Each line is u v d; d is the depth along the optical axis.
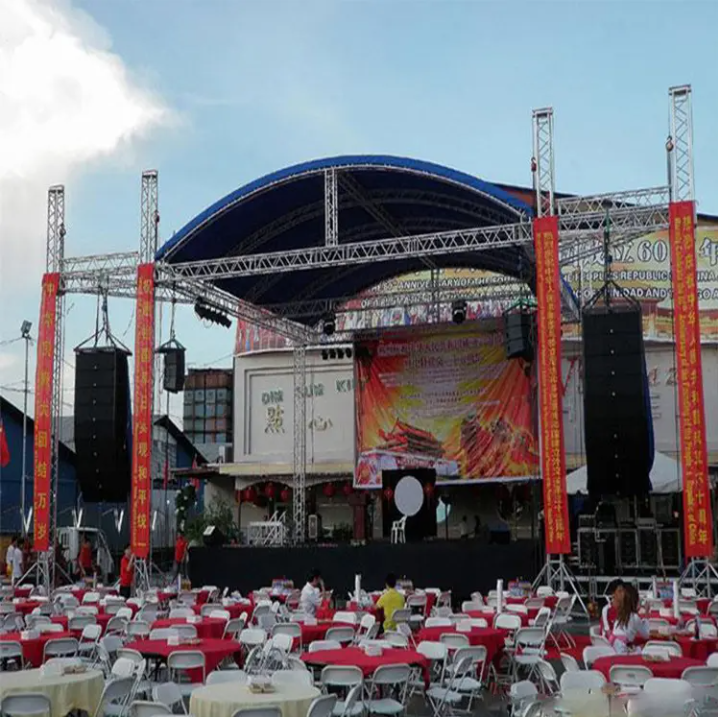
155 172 20.25
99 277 20.41
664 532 20.69
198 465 37.72
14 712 7.58
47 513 19.91
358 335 25.94
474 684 9.67
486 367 24.69
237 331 33.97
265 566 20.67
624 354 16.23
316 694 7.55
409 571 19.78
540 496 26.55
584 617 18.33
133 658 9.37
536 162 17.69
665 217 17.14
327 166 19.36
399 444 25.22
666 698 6.95
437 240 23.52
